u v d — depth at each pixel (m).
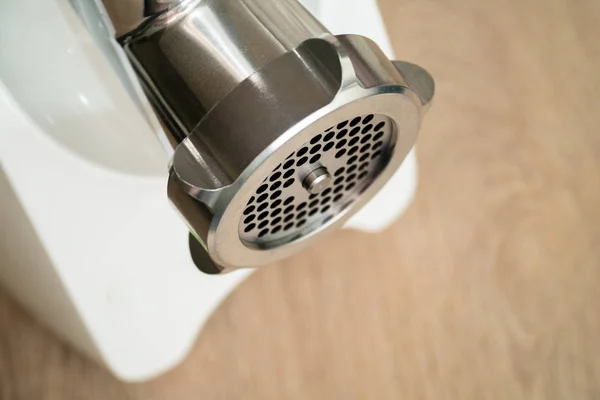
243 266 0.35
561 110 0.61
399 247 0.57
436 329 0.55
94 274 0.42
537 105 0.61
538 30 0.63
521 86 0.61
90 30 0.36
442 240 0.57
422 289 0.56
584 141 0.60
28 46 0.38
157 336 0.47
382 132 0.34
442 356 0.54
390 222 0.55
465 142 0.59
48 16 0.37
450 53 0.62
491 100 0.61
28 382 0.51
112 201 0.40
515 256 0.57
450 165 0.59
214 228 0.29
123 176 0.40
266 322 0.54
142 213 0.42
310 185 0.32
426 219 0.57
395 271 0.56
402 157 0.36
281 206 0.33
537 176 0.59
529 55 0.62
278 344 0.54
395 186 0.53
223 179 0.28
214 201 0.28
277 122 0.27
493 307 0.56
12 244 0.41
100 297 0.43
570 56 0.62
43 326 0.52
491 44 0.62
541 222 0.58
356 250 0.56
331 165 0.34
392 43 0.61
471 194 0.58
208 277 0.47
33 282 0.43
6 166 0.37
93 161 0.39
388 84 0.29
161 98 0.32
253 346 0.54
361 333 0.54
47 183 0.38
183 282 0.46
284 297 0.55
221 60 0.30
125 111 0.40
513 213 0.58
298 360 0.53
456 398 0.53
